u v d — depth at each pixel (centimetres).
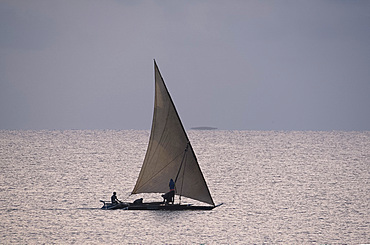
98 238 14712
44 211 18512
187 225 16350
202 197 18325
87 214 17912
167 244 14238
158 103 18388
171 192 18188
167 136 18325
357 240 14800
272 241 14675
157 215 17700
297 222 17038
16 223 16500
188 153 18075
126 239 14700
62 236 14938
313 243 14500
